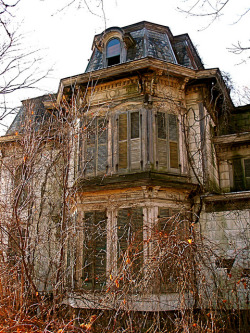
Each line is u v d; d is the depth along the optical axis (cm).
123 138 1234
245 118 1481
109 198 1177
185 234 767
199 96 1291
